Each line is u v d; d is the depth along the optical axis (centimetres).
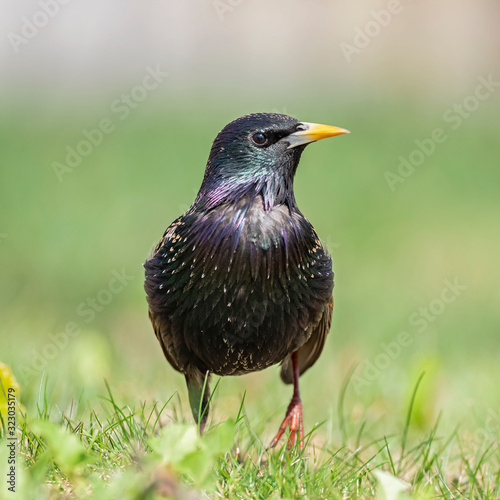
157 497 481
